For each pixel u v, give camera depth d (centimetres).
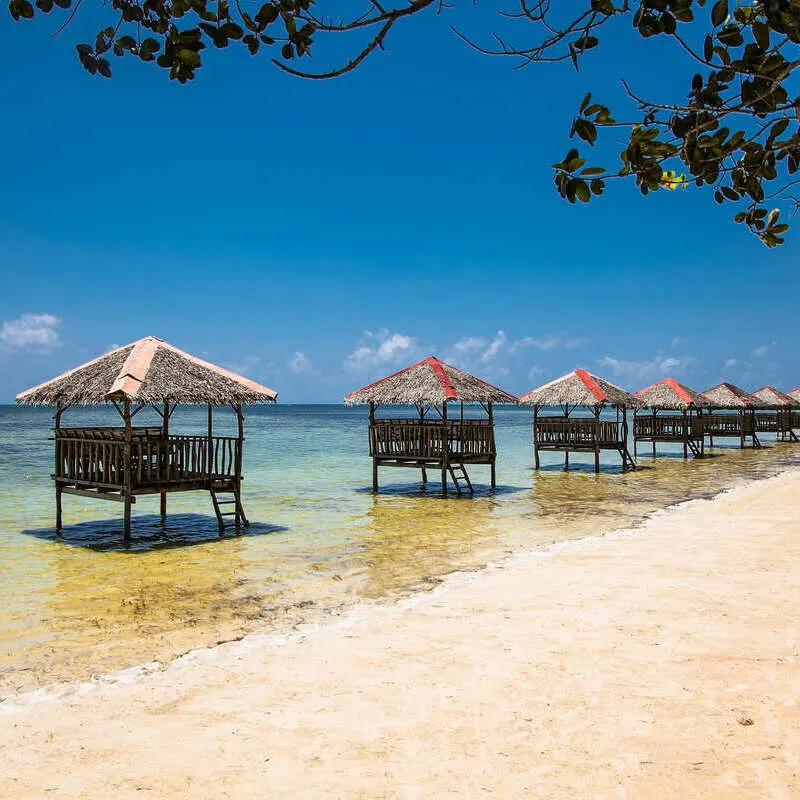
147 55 283
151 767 455
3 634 743
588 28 239
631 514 1546
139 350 1323
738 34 233
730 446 3959
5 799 418
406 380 1936
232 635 736
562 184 271
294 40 277
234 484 1346
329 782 432
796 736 468
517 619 757
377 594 895
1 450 3516
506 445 4131
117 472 1220
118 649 694
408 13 249
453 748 471
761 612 754
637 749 459
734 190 270
